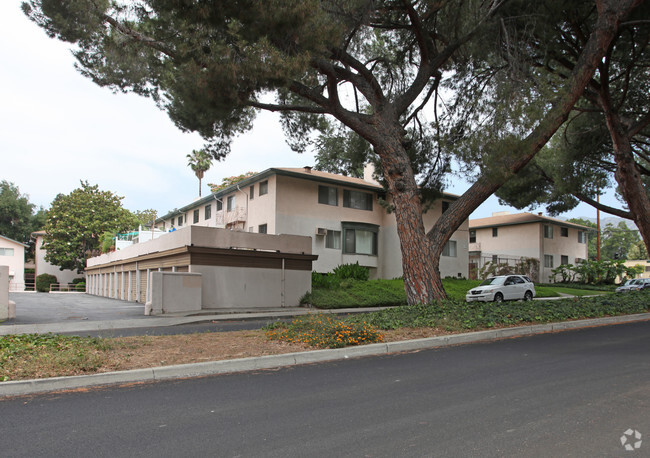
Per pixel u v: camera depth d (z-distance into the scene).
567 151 24.34
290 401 5.78
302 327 10.61
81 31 12.99
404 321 12.04
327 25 12.21
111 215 53.81
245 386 6.63
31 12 12.87
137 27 13.46
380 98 15.80
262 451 4.09
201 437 4.49
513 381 6.66
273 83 12.23
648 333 11.90
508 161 13.67
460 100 18.62
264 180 30.05
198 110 14.32
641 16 15.50
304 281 24.72
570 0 14.77
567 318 13.96
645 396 5.72
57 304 25.78
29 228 63.81
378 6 14.03
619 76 19.73
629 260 73.06
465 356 8.80
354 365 8.13
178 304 19.97
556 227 48.47
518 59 14.36
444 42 16.56
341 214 31.61
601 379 6.68
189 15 11.31
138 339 10.18
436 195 20.69
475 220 54.16
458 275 37.00
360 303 24.92
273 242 23.88
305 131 19.09
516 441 4.25
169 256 23.94
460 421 4.86
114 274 35.41
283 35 12.05
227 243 22.22
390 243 33.06
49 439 4.48
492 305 14.99
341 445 4.21
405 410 5.30
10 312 16.94
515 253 47.94
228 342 9.80
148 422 4.98
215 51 11.52
